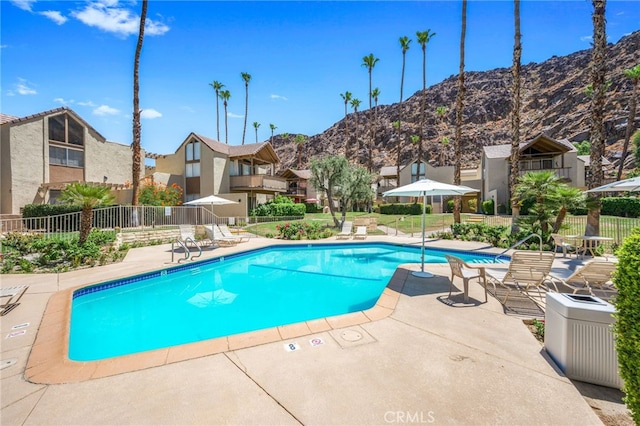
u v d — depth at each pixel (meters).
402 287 6.58
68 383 3.00
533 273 5.62
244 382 2.98
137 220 15.76
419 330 4.27
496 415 2.47
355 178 21.23
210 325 5.81
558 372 3.14
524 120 77.44
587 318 2.99
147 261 10.26
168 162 27.61
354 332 4.21
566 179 25.09
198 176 26.27
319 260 12.20
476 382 2.96
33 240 9.52
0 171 18.34
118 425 2.38
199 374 3.14
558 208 11.41
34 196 19.22
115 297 7.57
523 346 3.75
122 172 24.75
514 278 5.69
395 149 82.56
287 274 9.89
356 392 2.80
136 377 3.09
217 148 26.72
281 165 106.81
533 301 5.56
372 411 2.53
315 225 17.53
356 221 19.25
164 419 2.45
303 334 4.13
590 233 10.97
